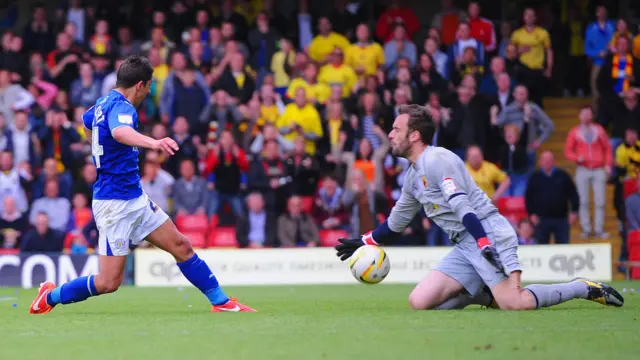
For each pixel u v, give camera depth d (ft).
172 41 205.98
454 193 79.92
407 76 193.77
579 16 223.30
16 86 194.70
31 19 216.95
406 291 138.41
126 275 166.20
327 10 223.92
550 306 86.63
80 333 66.39
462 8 227.20
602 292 84.17
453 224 82.74
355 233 181.68
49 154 188.65
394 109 190.90
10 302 111.86
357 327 68.03
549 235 181.88
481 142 190.49
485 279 81.61
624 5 223.51
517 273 81.71
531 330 64.64
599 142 192.44
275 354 53.36
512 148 190.70
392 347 55.88
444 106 193.26
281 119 190.29
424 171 82.23
